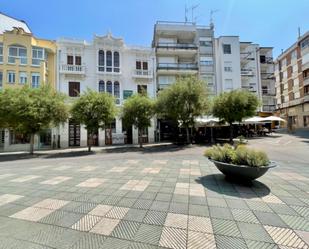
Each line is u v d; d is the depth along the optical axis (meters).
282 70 45.09
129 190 5.82
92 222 3.85
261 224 3.65
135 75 26.17
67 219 4.00
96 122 17.88
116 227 3.64
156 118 25.69
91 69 24.95
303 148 15.06
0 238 3.33
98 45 25.20
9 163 12.87
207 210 4.29
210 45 30.53
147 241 3.17
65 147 22.75
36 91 16.88
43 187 6.35
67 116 17.66
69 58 24.30
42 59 23.12
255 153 6.00
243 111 19.56
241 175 5.97
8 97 16.05
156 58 29.42
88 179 7.25
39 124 16.08
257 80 33.94
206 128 26.77
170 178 7.10
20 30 23.45
